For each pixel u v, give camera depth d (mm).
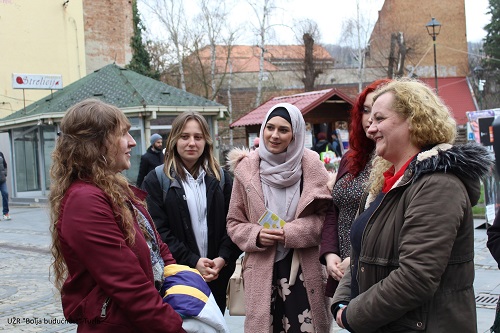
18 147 19391
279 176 3461
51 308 6242
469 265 2184
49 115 17594
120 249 2164
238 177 3570
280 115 3463
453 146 2205
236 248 3773
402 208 2197
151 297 2178
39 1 24891
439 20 45656
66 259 2215
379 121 2379
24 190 19359
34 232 12414
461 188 2123
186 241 3684
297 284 3398
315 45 39625
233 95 41750
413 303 2070
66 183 2260
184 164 3818
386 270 2221
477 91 42719
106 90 18672
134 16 32750
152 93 18109
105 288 2129
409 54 43906
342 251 3258
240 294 3602
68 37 26047
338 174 3400
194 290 2473
